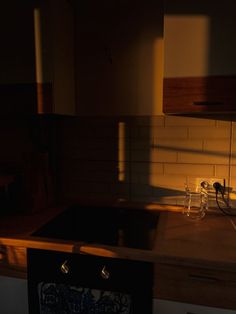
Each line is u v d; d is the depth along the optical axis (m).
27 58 1.36
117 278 1.11
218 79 1.17
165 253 1.05
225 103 1.17
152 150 1.57
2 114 1.43
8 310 1.27
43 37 1.34
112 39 1.56
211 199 1.52
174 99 1.22
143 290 1.09
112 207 1.65
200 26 1.17
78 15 1.58
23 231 1.28
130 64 1.55
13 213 1.55
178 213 1.54
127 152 1.61
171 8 1.19
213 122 1.48
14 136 1.72
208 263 1.00
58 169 1.71
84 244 1.13
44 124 1.66
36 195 1.55
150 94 1.54
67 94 1.53
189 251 1.07
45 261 1.18
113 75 1.58
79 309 1.16
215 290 1.03
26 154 1.51
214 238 1.20
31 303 1.21
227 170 1.49
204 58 1.18
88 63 1.60
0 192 1.64
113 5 1.54
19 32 1.36
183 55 1.19
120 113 1.59
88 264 1.13
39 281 1.19
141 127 1.57
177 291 1.07
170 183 1.57
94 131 1.64
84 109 1.63
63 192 1.73
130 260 1.09
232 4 1.13
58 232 1.28
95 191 1.68
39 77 1.36
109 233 1.27
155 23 1.49
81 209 1.62
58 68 1.42
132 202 1.63
